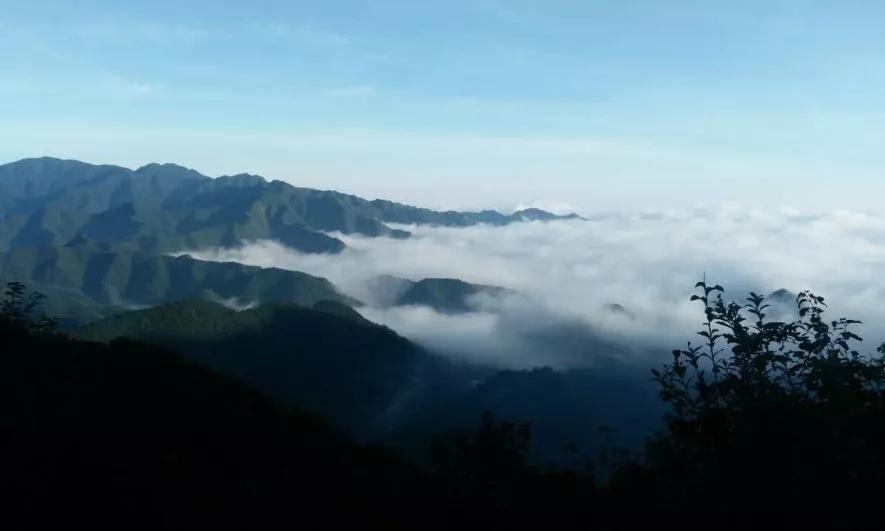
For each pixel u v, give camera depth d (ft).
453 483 28.45
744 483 17.37
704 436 19.11
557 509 25.09
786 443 17.26
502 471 26.99
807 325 20.16
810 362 19.58
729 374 19.74
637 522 21.07
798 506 16.53
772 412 17.79
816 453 17.03
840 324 20.30
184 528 24.94
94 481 26.50
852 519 16.24
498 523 25.73
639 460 23.09
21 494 24.81
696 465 19.62
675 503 19.57
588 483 25.79
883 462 17.46
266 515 27.12
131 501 25.76
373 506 29.17
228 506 27.35
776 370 19.72
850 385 19.15
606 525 22.41
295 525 26.71
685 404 19.93
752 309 19.98
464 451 27.78
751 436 17.69
